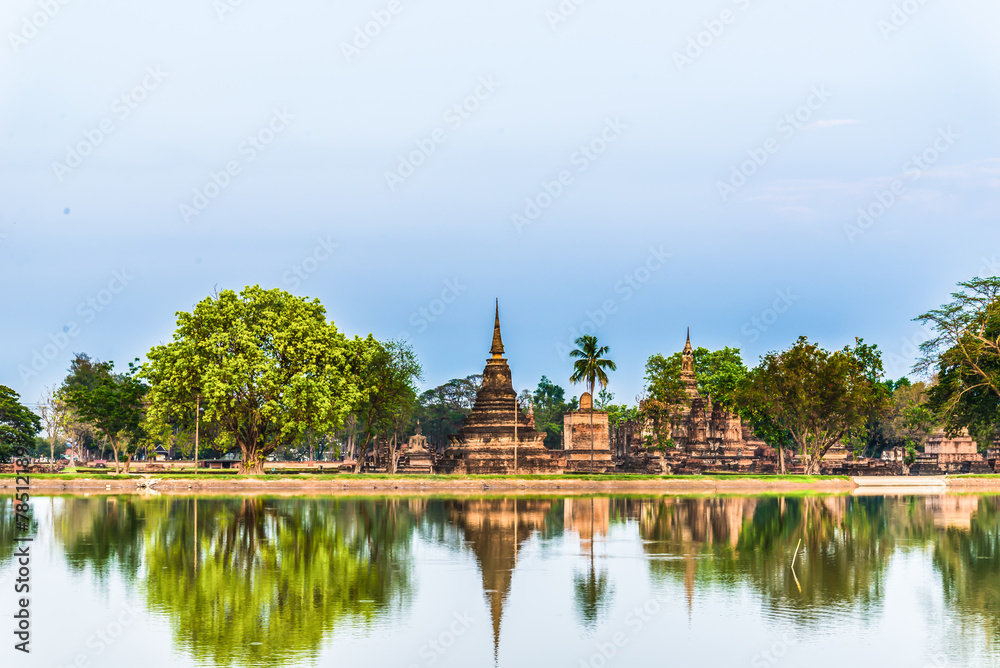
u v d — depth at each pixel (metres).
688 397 183.38
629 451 184.25
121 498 107.31
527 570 58.72
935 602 50.25
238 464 173.62
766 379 150.38
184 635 43.78
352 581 55.22
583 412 172.38
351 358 137.38
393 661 40.09
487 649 41.72
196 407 129.50
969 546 69.38
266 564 60.41
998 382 133.50
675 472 159.88
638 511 93.50
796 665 39.59
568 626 45.50
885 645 42.22
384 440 180.75
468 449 150.00
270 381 124.44
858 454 193.25
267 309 131.75
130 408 147.38
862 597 51.44
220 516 85.81
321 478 127.75
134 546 67.38
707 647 42.06
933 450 179.50
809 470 150.62
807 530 78.38
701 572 58.34
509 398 152.12
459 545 68.31
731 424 168.38
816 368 147.50
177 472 154.88
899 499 115.06
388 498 109.19
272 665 39.41
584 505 100.19
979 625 45.59
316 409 125.38
